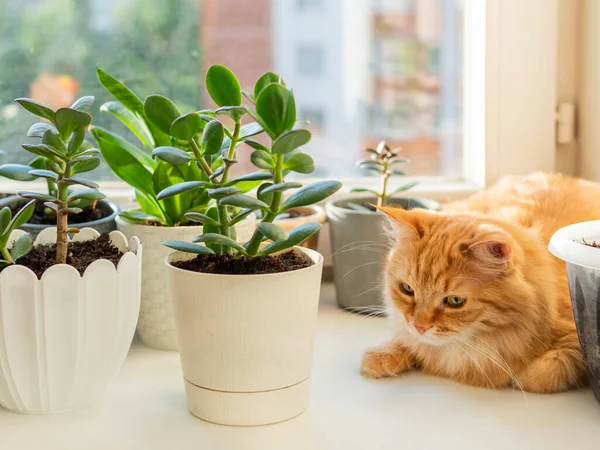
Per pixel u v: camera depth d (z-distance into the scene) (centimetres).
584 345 108
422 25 181
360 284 148
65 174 105
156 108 104
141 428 106
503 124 168
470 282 119
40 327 102
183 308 104
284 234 98
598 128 162
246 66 181
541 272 124
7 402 109
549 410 112
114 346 109
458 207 155
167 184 127
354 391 119
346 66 184
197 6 176
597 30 160
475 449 101
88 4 173
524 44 165
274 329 102
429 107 184
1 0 170
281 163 103
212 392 106
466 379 123
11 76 173
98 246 118
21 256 111
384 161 155
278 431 106
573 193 151
